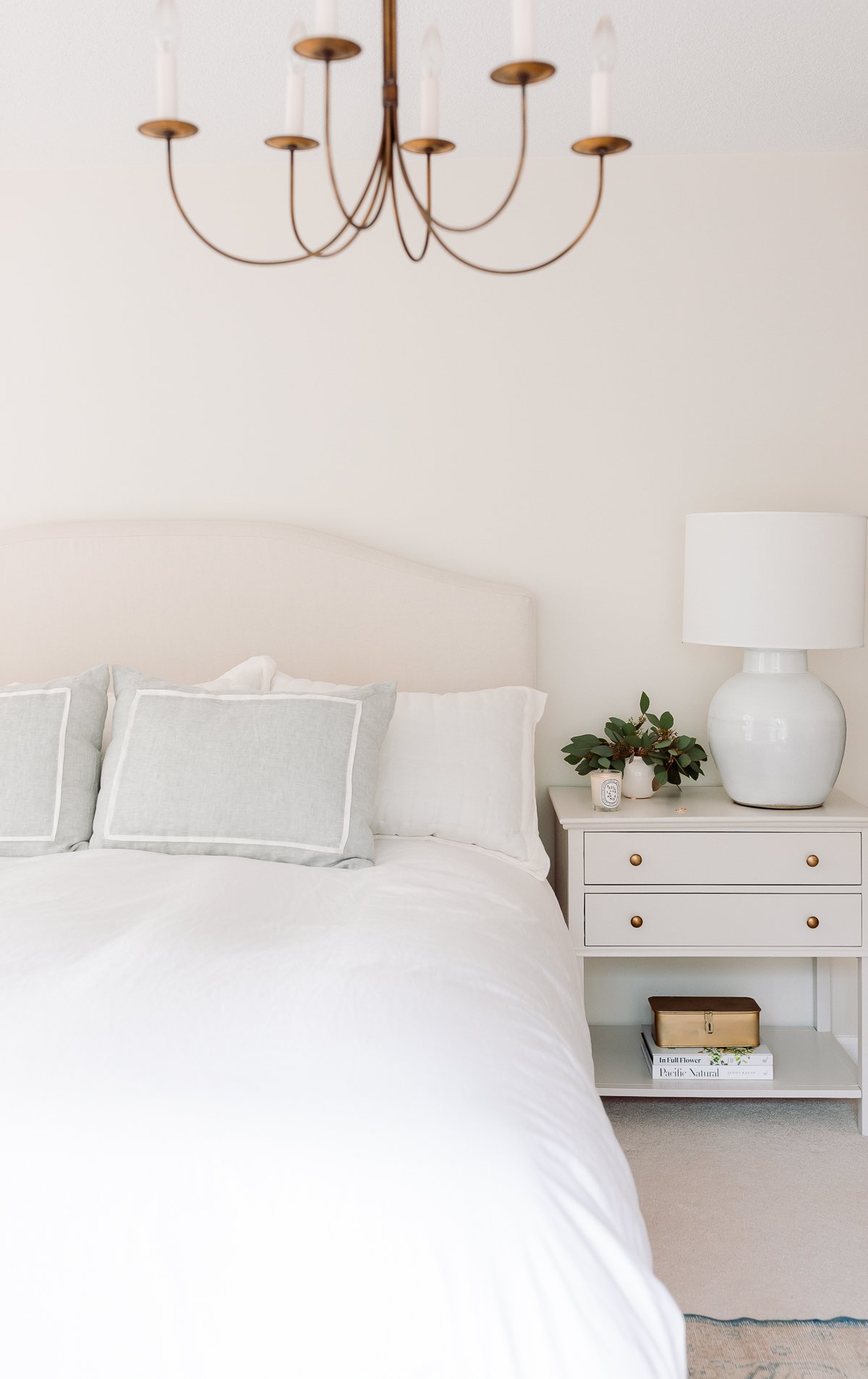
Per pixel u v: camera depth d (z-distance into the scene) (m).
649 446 3.07
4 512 3.16
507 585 3.06
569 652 3.12
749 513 2.63
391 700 2.54
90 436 3.13
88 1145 1.15
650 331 3.05
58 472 3.14
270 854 2.31
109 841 2.35
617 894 2.70
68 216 3.09
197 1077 1.24
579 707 3.12
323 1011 1.40
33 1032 1.33
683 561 3.09
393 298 3.07
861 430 3.04
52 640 3.08
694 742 2.97
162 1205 1.11
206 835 2.32
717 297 3.04
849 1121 2.77
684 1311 1.95
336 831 2.31
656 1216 2.28
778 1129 2.72
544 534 3.09
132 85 2.59
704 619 2.73
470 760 2.63
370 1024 1.37
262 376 3.10
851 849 2.66
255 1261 1.09
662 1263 2.11
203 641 3.07
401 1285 1.08
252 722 2.41
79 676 2.60
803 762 2.71
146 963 1.54
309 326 3.08
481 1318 1.06
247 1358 1.07
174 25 1.32
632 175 3.02
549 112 2.74
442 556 3.11
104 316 3.11
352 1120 1.18
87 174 3.08
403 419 3.09
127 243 3.09
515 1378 1.04
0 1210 1.11
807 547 2.61
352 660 3.05
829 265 3.02
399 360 3.08
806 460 3.05
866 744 3.10
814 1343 1.86
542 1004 1.64
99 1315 1.08
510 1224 1.11
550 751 3.14
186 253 3.09
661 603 3.10
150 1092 1.22
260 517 3.12
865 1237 2.20
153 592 3.06
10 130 2.84
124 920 1.80
